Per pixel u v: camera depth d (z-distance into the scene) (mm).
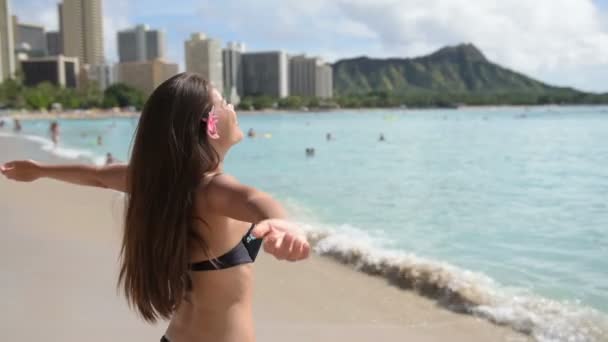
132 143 1871
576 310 4879
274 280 5801
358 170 17891
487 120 75875
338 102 190125
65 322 4449
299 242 1224
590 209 10242
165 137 1741
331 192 13031
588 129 43969
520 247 7445
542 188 13211
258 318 4711
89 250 6734
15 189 11758
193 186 1728
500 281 5852
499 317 4695
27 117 111375
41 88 135375
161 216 1729
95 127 60594
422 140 34000
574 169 16953
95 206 9859
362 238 7973
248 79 194625
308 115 138250
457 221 9336
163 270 1753
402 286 5586
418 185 14156
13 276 5629
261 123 74812
